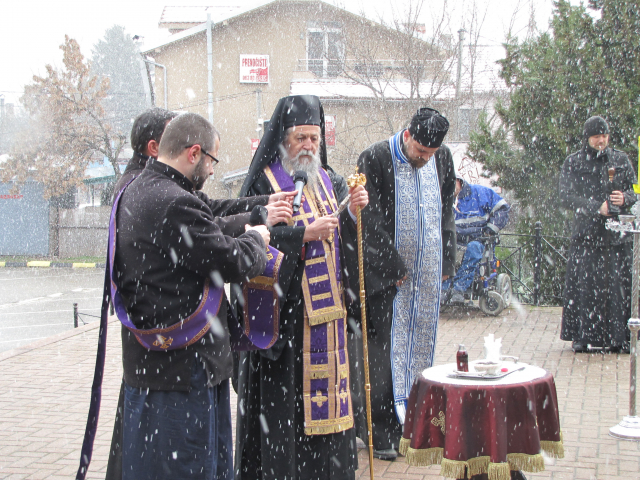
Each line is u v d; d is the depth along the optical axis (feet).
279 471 11.91
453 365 13.16
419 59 62.69
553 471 13.64
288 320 11.93
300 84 79.15
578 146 33.22
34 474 14.16
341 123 75.61
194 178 9.68
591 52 32.76
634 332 15.74
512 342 26.09
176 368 9.15
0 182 93.97
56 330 41.78
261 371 12.17
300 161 12.75
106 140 95.04
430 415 11.82
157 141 10.63
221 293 9.69
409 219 15.39
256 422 12.43
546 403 11.73
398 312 15.34
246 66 87.66
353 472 12.50
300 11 87.10
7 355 25.44
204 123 9.62
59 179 92.27
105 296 9.70
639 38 32.37
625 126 31.89
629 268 23.45
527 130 34.14
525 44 36.52
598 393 19.03
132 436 9.20
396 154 15.37
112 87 161.27
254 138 88.63
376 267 14.73
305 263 12.39
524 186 34.96
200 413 9.20
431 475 13.83
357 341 15.07
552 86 33.22
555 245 34.60
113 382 21.45
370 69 66.74
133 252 9.18
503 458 11.08
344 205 12.15
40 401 19.40
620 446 14.94
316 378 12.17
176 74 88.17
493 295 31.48
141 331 9.04
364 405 14.70
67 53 92.79
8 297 57.77
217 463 9.69
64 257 95.25
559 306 34.09
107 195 102.37
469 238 31.83
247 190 13.04
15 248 94.94
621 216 15.85
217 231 9.21
